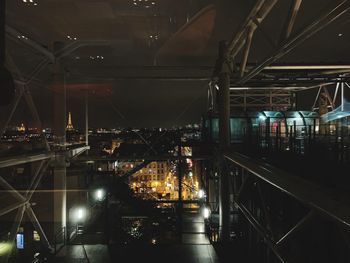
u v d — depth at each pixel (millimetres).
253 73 11383
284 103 27000
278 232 10094
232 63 15375
